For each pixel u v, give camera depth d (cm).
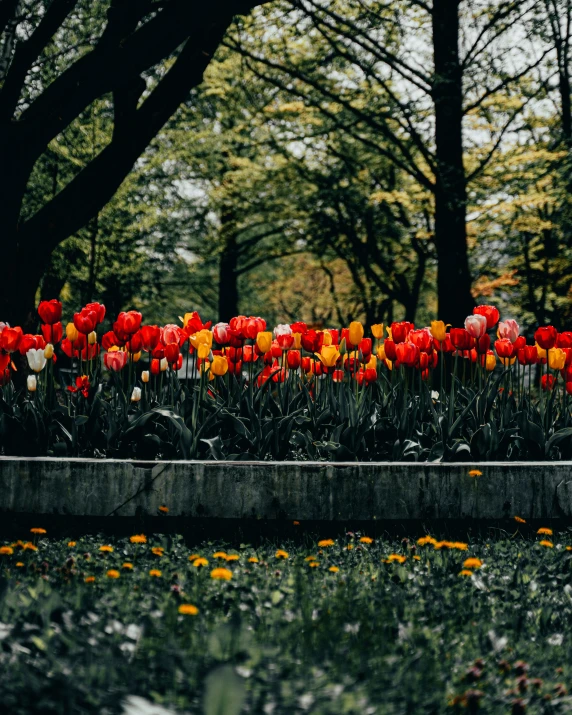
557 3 1828
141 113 1138
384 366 832
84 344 705
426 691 303
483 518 584
